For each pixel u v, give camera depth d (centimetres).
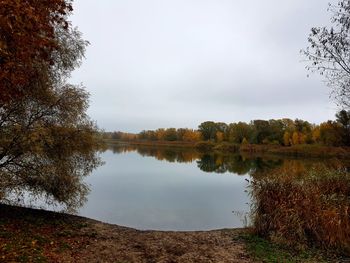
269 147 7356
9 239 769
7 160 1066
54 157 1099
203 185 2377
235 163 4119
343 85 1004
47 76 1062
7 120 1034
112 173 3059
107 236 938
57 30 1108
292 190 948
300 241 829
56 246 786
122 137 15612
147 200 1811
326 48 956
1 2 501
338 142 3825
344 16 927
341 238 792
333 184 1048
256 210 946
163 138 12594
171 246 855
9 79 611
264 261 731
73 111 1125
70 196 1142
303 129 7344
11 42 572
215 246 855
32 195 1153
